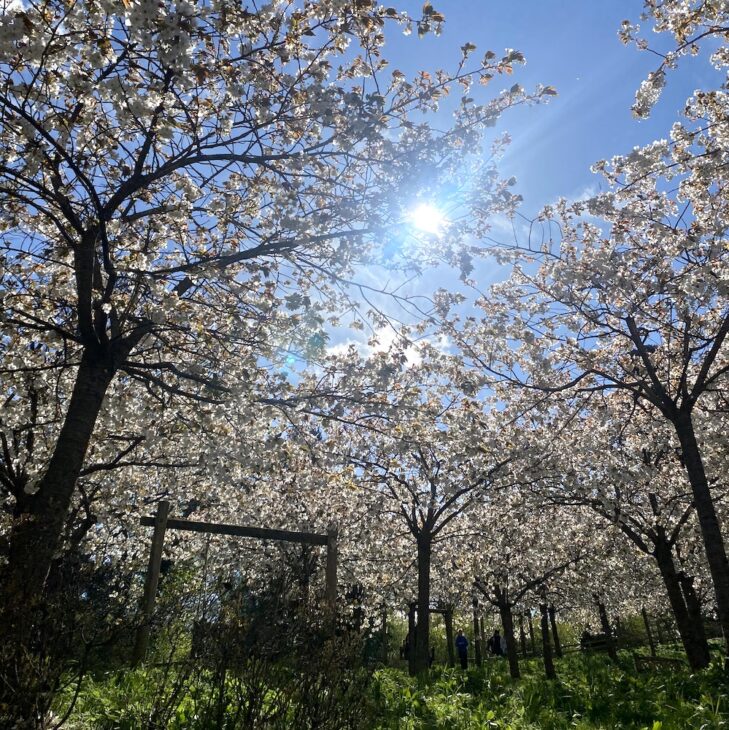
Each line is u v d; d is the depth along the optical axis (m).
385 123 6.83
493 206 7.31
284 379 9.44
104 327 6.30
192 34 5.06
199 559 16.11
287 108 6.57
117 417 9.13
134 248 7.16
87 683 6.09
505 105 7.20
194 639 5.57
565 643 36.03
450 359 10.92
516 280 11.45
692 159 8.02
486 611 23.09
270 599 5.93
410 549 18.05
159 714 5.13
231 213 7.40
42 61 4.76
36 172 5.71
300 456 11.13
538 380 11.80
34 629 4.33
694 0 7.17
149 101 5.34
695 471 9.14
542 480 13.66
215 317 8.82
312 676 5.28
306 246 7.66
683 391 9.77
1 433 8.84
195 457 10.91
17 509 9.06
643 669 13.55
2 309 6.25
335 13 6.15
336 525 15.18
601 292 10.45
